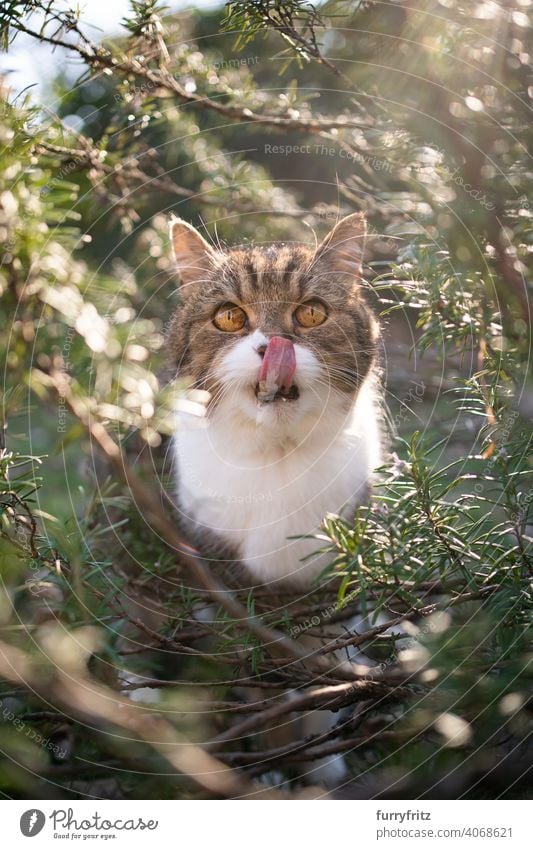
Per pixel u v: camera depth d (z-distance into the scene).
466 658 1.10
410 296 1.21
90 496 1.19
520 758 1.10
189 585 1.21
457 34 1.18
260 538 1.23
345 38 1.26
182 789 1.10
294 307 1.23
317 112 1.30
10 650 1.06
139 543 1.23
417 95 1.21
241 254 1.25
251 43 1.36
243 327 1.23
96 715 1.05
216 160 1.34
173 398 1.10
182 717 1.12
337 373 1.22
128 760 1.09
